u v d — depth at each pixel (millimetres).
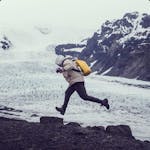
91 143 6375
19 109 38469
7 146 6031
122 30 142625
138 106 49500
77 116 35625
